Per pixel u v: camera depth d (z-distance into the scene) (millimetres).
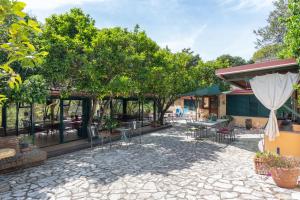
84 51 11375
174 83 18047
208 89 17219
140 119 20438
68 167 8609
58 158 10078
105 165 8812
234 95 21203
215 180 6973
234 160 9250
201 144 12656
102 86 12172
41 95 8641
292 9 6809
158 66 14414
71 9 12867
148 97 19781
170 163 8945
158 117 20922
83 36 11984
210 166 8445
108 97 16188
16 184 6887
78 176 7559
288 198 5625
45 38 10789
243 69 8992
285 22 7301
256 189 6223
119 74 13227
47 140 13422
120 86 12359
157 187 6520
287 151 8586
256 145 12281
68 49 10984
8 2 1516
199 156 9969
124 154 10562
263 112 19391
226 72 9508
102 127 15578
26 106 13469
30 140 11875
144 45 13719
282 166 6402
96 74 11406
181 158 9672
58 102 16188
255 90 9422
